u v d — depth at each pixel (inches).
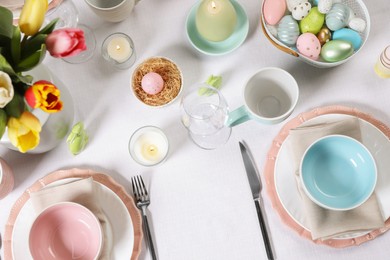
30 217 32.8
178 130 35.1
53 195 31.7
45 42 25.8
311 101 34.8
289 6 32.9
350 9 32.9
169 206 34.0
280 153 32.8
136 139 34.6
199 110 33.8
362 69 35.0
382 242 32.2
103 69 36.2
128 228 32.4
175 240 33.6
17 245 32.4
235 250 33.2
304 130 32.0
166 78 34.9
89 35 36.7
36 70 29.9
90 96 35.8
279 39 33.3
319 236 30.3
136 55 36.5
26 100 25.9
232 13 33.6
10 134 25.8
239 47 36.1
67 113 32.5
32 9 25.2
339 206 30.2
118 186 33.5
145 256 33.2
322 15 32.5
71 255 31.3
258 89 33.3
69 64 36.3
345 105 34.5
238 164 34.4
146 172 34.5
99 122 35.4
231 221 33.6
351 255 32.3
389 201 31.5
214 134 34.7
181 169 34.5
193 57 36.1
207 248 33.4
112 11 33.9
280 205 32.6
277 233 33.0
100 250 29.6
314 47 32.1
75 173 33.9
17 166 34.8
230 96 35.4
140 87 34.9
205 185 34.2
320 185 31.4
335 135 30.6
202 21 33.7
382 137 32.5
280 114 33.7
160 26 36.8
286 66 35.5
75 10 35.9
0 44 26.9
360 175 30.9
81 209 30.7
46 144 32.6
